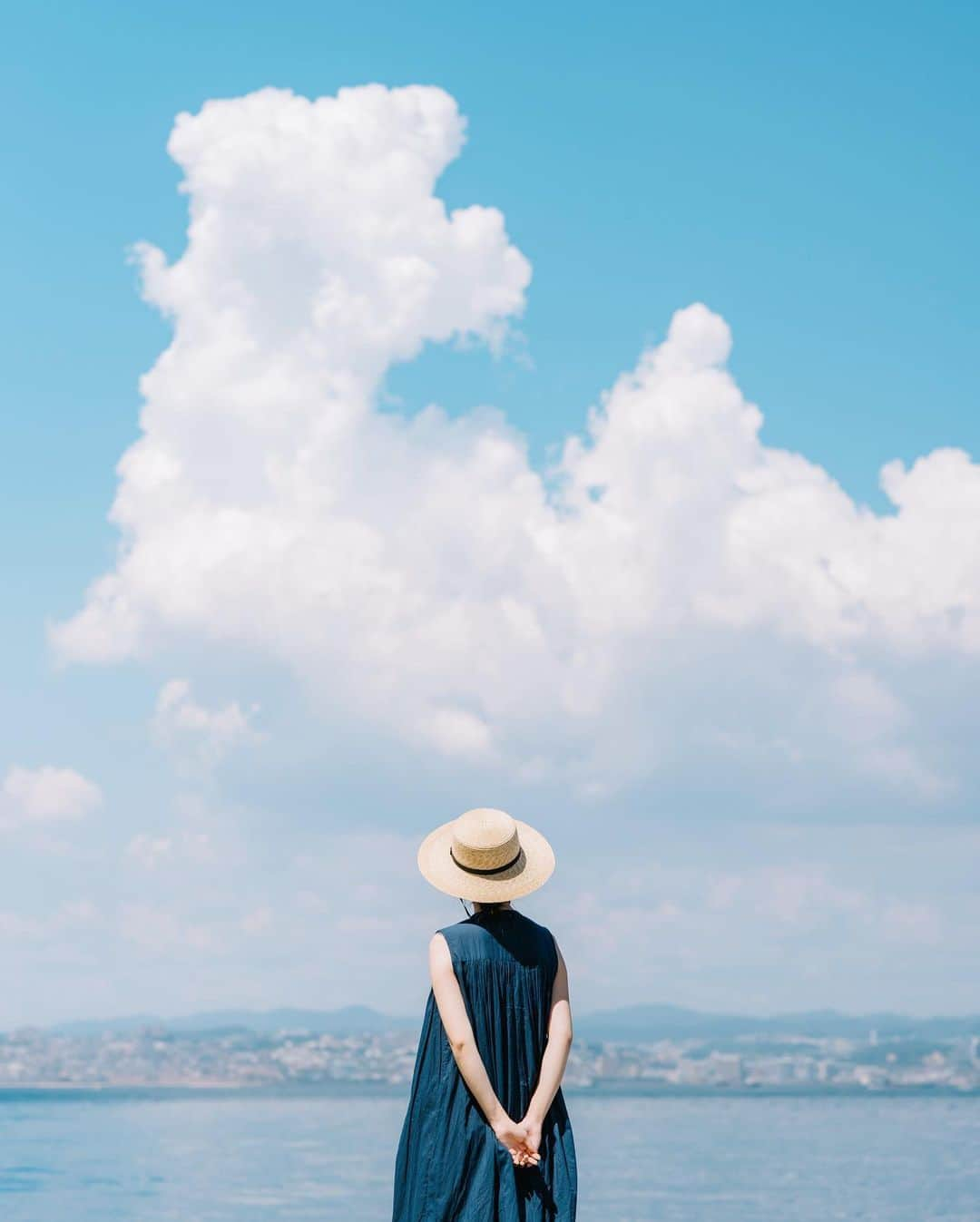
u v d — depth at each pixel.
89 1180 30.92
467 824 5.54
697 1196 28.00
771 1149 44.00
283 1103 105.44
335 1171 34.12
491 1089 5.19
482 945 5.38
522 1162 5.17
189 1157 39.69
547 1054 5.33
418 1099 5.33
